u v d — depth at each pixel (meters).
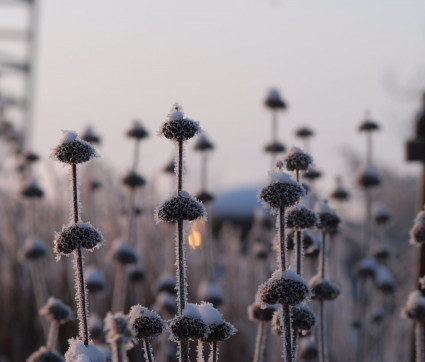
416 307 1.41
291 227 1.27
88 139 2.23
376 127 2.55
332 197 2.36
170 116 1.22
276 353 2.21
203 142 2.57
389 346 2.75
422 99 2.21
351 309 2.79
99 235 1.21
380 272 2.72
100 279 2.18
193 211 1.21
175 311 2.12
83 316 1.20
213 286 2.45
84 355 1.17
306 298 1.19
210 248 2.57
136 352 2.11
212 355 1.23
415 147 2.18
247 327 2.76
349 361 2.60
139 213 2.72
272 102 2.55
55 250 1.20
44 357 1.46
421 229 1.32
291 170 1.28
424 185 2.18
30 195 2.40
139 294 2.60
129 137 2.34
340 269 2.71
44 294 2.49
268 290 1.19
